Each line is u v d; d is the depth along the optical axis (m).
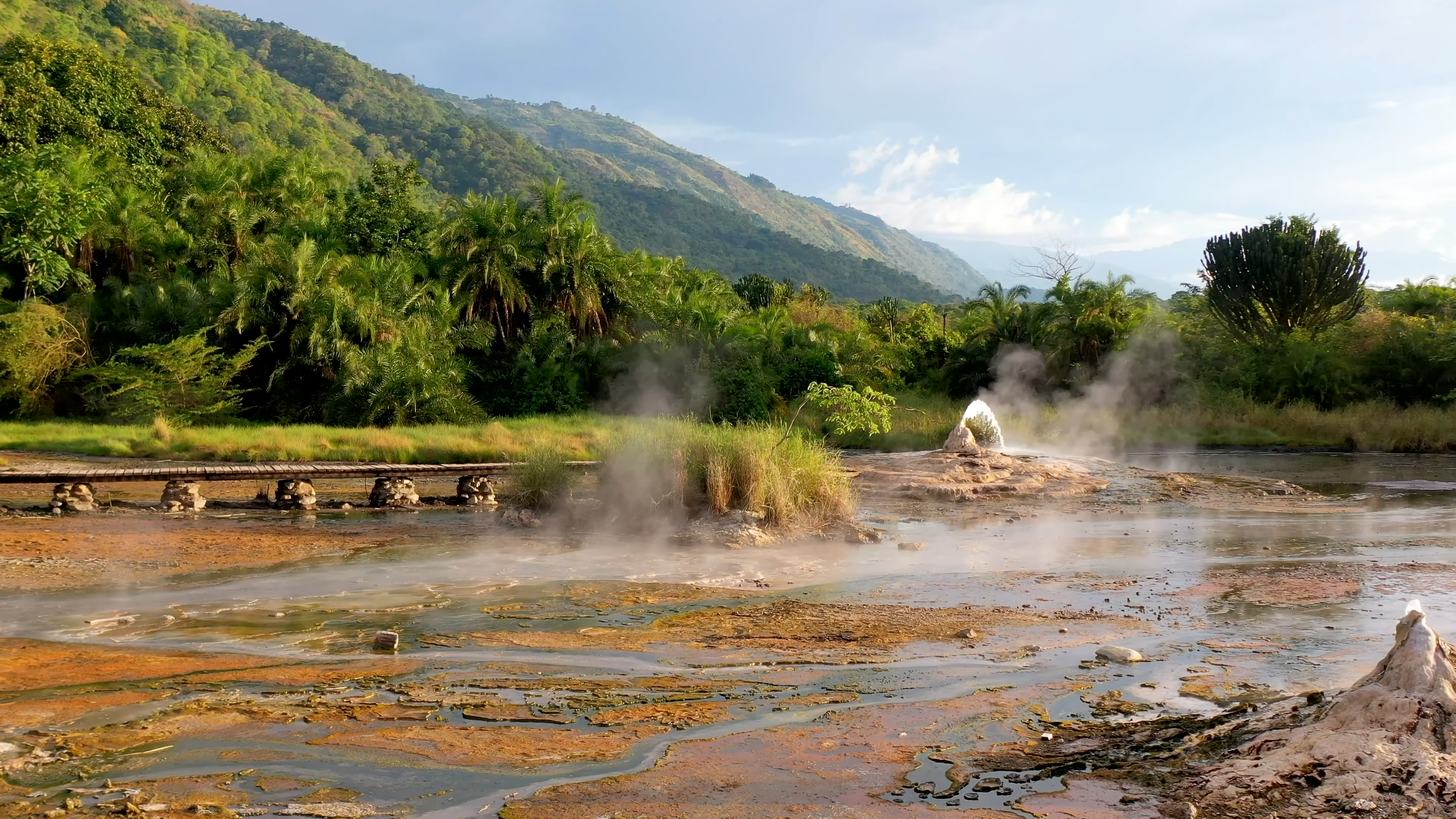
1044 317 40.00
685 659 6.53
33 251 30.19
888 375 40.19
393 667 6.24
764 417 33.50
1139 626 7.49
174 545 11.02
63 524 12.33
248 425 29.66
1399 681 4.33
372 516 14.09
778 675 6.14
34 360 28.70
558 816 3.85
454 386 32.12
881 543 12.12
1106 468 19.28
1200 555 11.11
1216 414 32.22
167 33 123.12
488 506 15.32
